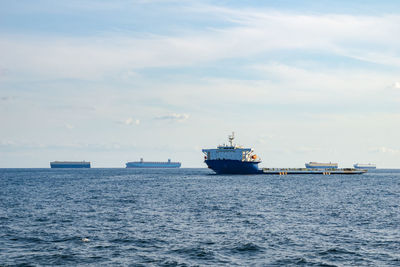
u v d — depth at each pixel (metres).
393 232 44.84
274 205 69.81
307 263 33.03
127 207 66.62
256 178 179.38
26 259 34.16
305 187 118.69
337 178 191.62
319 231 45.44
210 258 34.44
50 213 59.72
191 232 44.78
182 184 133.00
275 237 42.22
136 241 40.38
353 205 70.38
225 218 54.62
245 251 36.62
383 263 32.91
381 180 175.62
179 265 32.56
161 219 53.66
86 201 76.44
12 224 50.06
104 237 42.19
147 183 140.88
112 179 178.50
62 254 35.53
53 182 151.50
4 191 103.62
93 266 32.34
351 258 34.34
